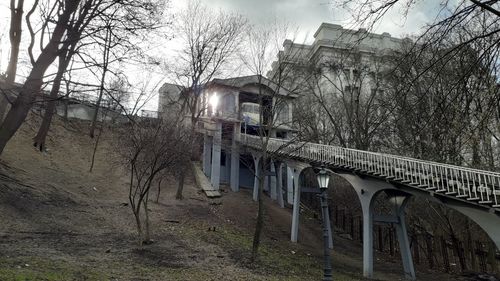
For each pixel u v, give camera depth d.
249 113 32.81
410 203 25.77
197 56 29.47
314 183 35.44
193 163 34.72
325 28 32.56
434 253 25.16
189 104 28.73
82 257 11.75
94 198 20.84
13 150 22.55
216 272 12.95
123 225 17.67
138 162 22.27
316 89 39.53
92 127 32.22
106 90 7.77
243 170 35.62
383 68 30.45
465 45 5.81
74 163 25.88
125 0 8.51
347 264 20.48
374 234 28.98
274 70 29.55
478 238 24.39
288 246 21.39
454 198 13.63
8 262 9.52
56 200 17.92
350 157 19.81
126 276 10.48
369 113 31.78
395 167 16.77
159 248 14.78
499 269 23.02
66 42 7.64
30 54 7.44
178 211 22.70
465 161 16.56
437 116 6.75
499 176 12.05
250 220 24.81
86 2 8.14
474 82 6.01
